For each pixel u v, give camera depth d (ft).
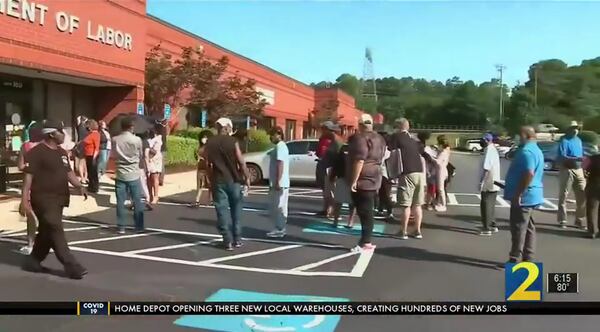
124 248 24.75
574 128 32.83
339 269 21.84
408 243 27.25
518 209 21.68
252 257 23.56
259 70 113.50
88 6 46.93
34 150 19.70
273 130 28.19
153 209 36.70
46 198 19.58
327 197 34.47
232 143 24.66
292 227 31.22
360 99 294.05
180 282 19.56
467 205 42.83
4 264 21.45
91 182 40.86
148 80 63.57
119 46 51.75
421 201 28.48
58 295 17.87
